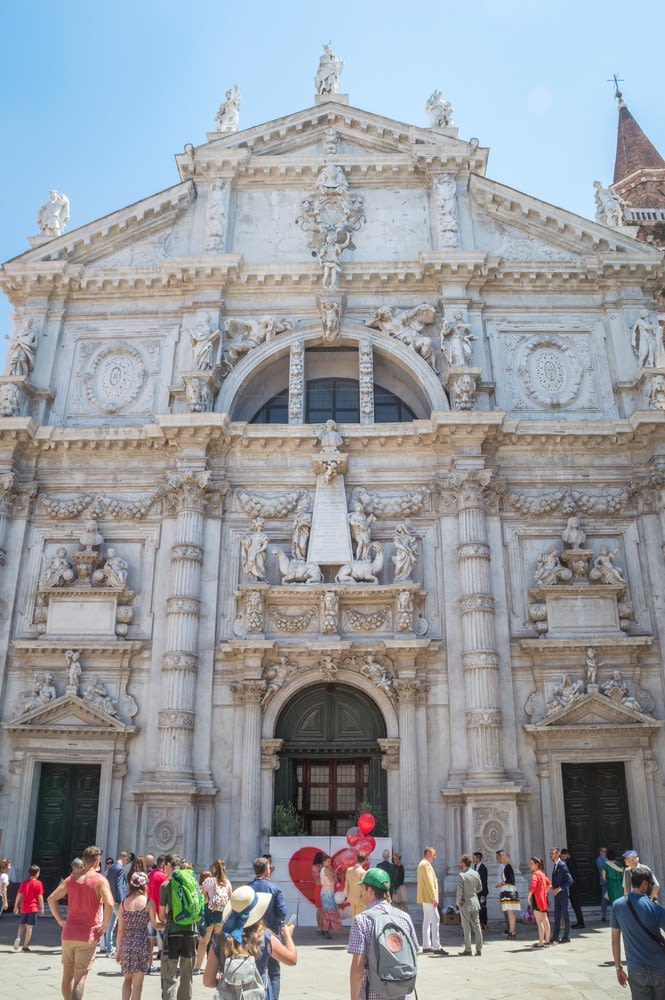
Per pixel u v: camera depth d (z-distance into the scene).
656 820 20.88
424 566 23.45
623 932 7.95
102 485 24.42
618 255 26.39
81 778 22.11
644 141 54.72
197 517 23.30
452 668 22.09
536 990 11.77
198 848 20.56
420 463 24.41
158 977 13.03
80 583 23.34
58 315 26.58
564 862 16.95
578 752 21.38
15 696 22.27
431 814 21.02
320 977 12.71
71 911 9.59
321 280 26.52
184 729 21.14
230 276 26.36
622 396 25.11
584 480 24.16
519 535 23.72
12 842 20.97
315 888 18.89
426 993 11.59
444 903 19.83
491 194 27.36
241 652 22.08
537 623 22.67
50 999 11.27
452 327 25.41
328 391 26.92
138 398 25.64
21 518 23.84
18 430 23.89
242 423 24.23
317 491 23.94
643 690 22.08
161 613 22.91
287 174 28.19
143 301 26.92
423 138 28.12
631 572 23.31
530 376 25.69
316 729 22.41
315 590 22.59
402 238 27.42
